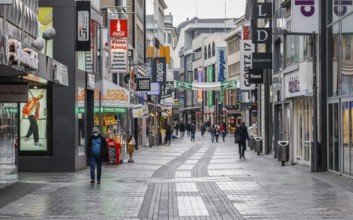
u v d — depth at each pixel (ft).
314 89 77.10
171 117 294.66
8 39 46.68
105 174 80.43
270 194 55.93
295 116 96.94
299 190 58.65
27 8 64.80
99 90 104.58
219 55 391.24
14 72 53.31
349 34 68.33
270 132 129.18
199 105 467.93
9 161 63.93
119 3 147.54
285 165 93.04
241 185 64.34
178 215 44.21
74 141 82.33
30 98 82.12
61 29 82.43
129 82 147.64
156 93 188.14
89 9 83.20
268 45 131.03
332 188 59.88
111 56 118.32
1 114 60.08
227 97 371.35
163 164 101.65
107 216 43.80
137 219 42.52
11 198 53.67
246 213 44.73
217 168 90.94
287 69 93.71
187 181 70.28
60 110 82.23
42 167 82.02
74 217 43.29
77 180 71.26
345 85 70.03
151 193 58.03
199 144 205.26
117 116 124.06
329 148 77.36
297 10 77.77
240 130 113.60
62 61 82.28
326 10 78.18
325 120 78.59
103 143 67.46
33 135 82.07
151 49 239.91
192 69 502.79
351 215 43.29
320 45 78.74
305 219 41.68
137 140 159.84
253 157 118.32
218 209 47.01
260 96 145.38
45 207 48.24
